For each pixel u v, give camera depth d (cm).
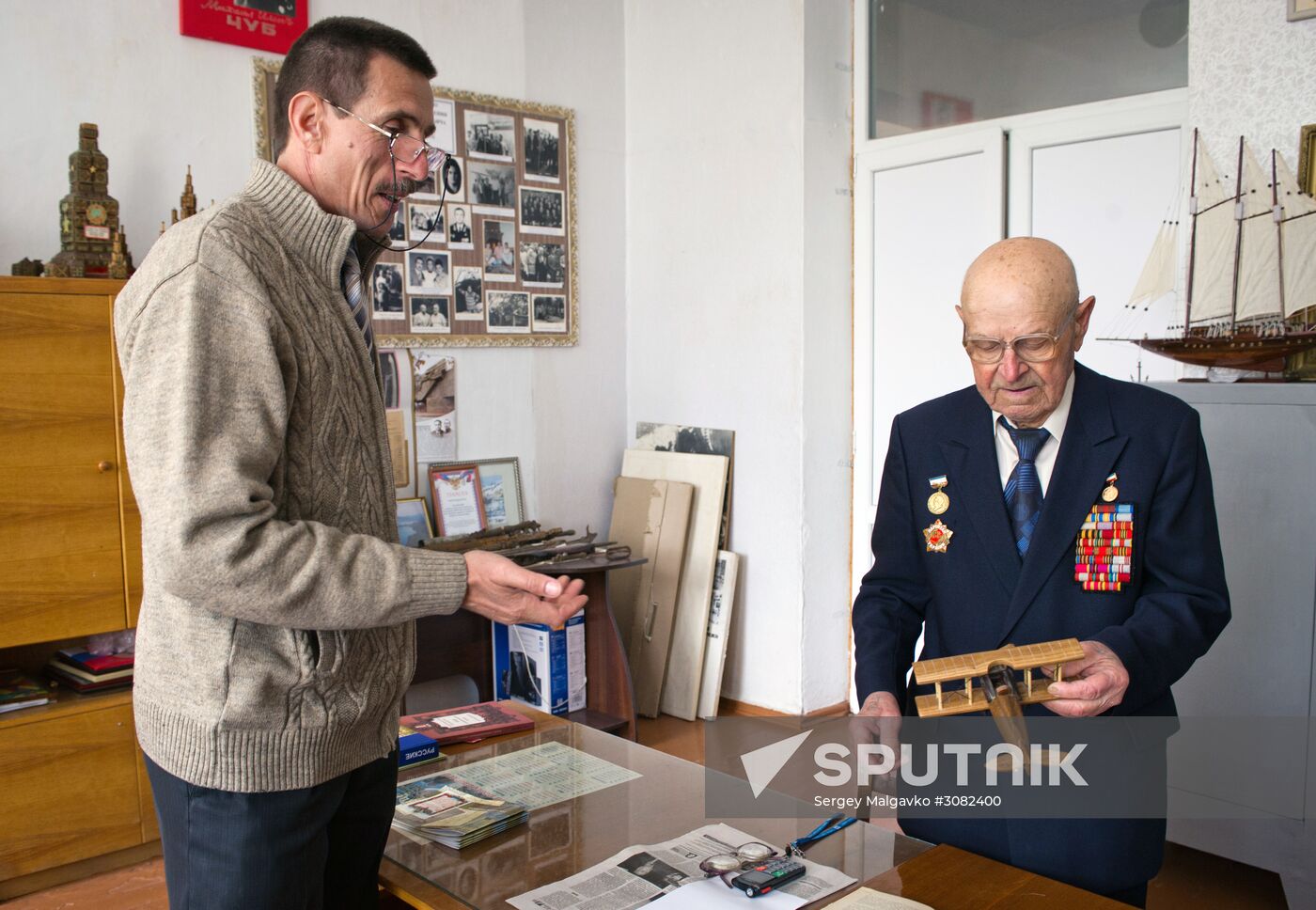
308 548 111
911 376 393
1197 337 272
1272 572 250
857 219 404
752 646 421
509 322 419
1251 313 280
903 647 169
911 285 389
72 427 280
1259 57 277
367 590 114
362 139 129
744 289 414
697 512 425
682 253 438
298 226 126
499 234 414
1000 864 141
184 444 106
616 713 376
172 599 119
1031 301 141
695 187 430
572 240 439
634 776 177
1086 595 153
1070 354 148
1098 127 331
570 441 445
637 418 462
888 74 394
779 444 405
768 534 412
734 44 409
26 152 304
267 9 348
